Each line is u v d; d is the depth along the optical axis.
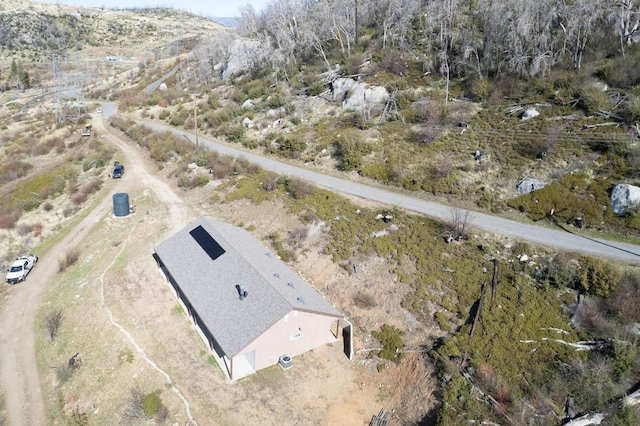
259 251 29.78
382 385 22.72
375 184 37.59
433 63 51.06
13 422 22.97
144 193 44.62
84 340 27.28
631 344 20.02
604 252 25.33
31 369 26.14
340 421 21.16
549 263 25.25
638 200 27.39
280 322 22.97
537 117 38.03
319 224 33.25
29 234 40.62
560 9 45.16
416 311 25.28
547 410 19.08
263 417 21.33
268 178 40.56
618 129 33.31
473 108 42.91
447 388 20.94
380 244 29.84
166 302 29.02
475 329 23.09
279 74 64.69
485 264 26.56
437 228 30.02
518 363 21.16
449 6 54.78
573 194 29.81
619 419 17.59
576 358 20.58
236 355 22.03
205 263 28.27
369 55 56.56
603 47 42.06
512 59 43.50
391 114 45.69
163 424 21.44
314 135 47.72
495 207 31.33
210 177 44.50
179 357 24.91
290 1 80.38
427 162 37.69
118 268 32.97
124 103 83.12
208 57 89.69
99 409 23.03
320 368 23.89
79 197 45.03
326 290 28.55
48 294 32.09
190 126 61.59
